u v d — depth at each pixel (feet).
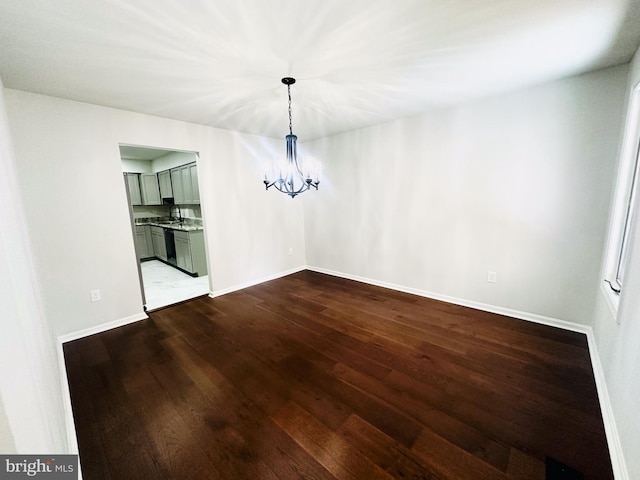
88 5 4.26
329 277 15.21
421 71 6.97
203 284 14.97
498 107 9.05
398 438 5.07
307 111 9.95
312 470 4.53
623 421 4.43
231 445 5.03
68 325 8.84
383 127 12.01
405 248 12.25
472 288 10.55
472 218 10.15
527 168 8.80
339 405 5.91
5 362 1.94
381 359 7.49
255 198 13.88
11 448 1.91
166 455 4.85
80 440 5.17
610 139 7.47
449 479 4.32
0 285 2.08
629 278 4.93
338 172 14.14
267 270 14.83
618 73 7.15
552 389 6.19
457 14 4.77
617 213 6.91
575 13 4.83
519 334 8.52
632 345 4.39
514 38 5.62
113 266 9.63
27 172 7.89
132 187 20.26
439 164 10.65
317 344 8.34
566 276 8.54
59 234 8.54
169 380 6.84
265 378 6.84
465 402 5.89
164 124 10.45
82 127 8.71
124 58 5.96
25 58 5.85
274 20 4.78
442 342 8.23
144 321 10.21
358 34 5.28
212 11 4.50
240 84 7.43
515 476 4.35
